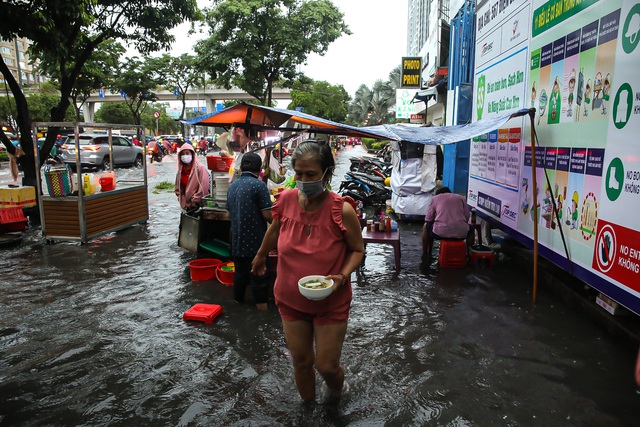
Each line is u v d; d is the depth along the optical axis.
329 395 3.02
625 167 3.42
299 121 5.44
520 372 3.32
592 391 3.07
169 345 3.75
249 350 3.67
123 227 8.06
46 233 7.04
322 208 2.53
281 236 2.64
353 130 5.12
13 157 8.89
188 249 6.06
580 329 4.05
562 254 4.48
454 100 11.42
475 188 7.42
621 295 3.49
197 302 4.69
